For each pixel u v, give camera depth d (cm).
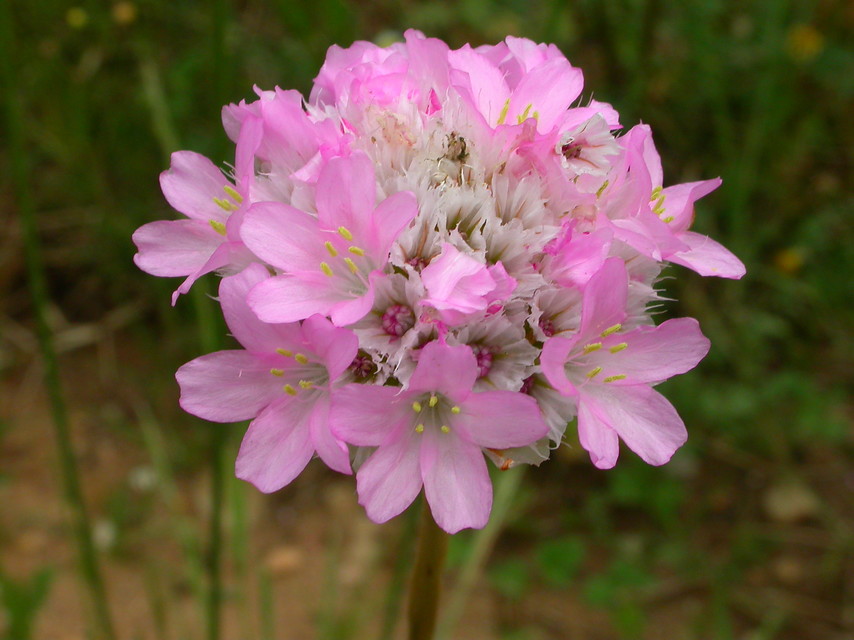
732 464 10
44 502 10
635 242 5
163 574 10
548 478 10
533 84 5
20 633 8
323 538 10
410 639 6
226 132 6
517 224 5
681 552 10
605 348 5
